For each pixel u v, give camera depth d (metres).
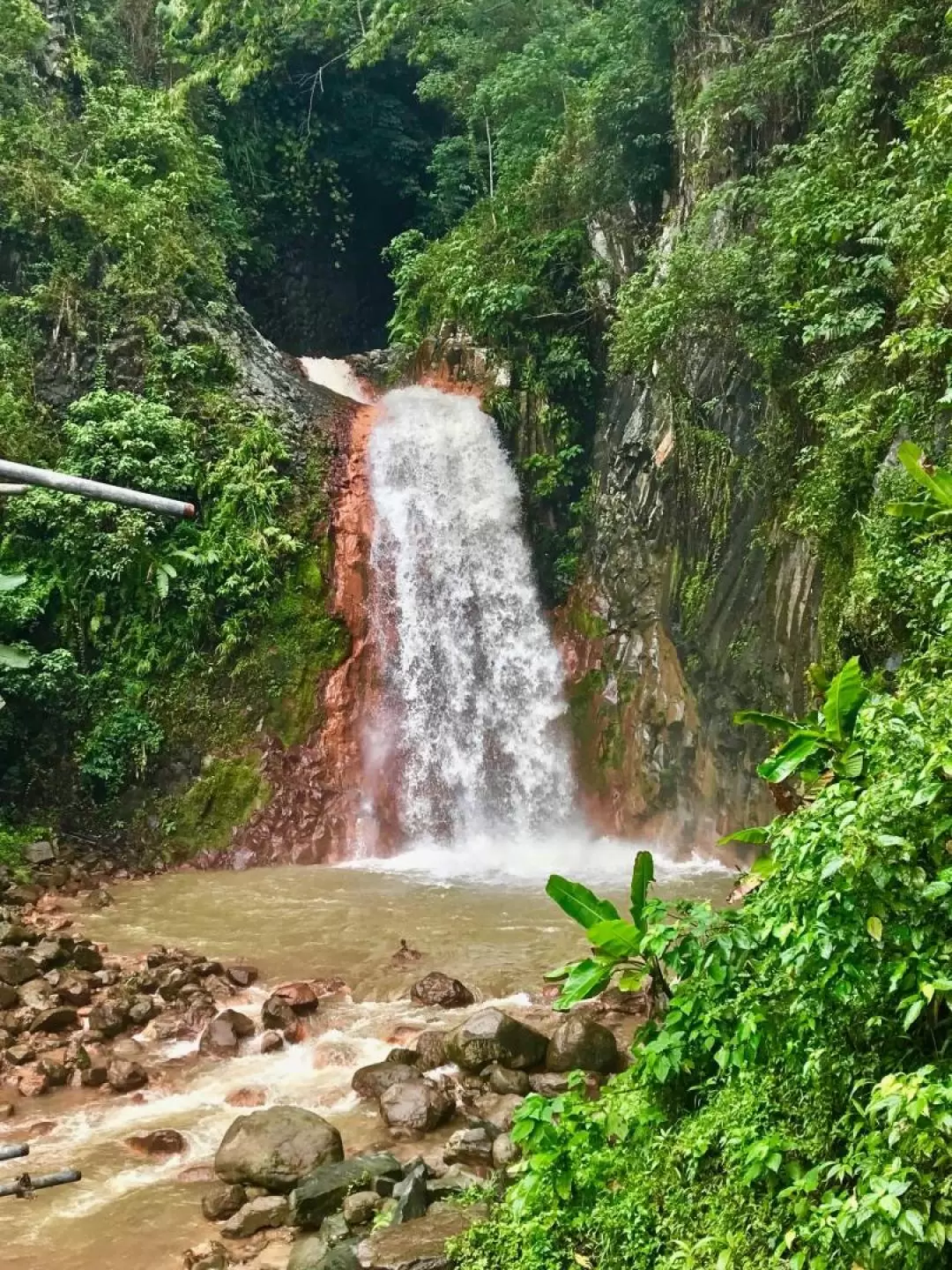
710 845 10.88
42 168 14.01
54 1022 6.62
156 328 13.68
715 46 12.41
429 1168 4.71
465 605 13.88
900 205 7.12
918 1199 2.59
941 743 2.92
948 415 6.72
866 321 7.54
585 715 13.10
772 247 9.10
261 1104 5.70
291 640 12.77
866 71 8.42
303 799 12.10
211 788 11.87
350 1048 6.34
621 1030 6.29
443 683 13.45
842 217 7.73
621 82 13.97
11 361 12.86
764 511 10.41
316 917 9.07
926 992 2.76
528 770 13.38
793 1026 3.35
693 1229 3.25
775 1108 3.31
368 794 12.42
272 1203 4.52
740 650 10.52
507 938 8.28
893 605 6.42
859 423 7.54
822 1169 2.99
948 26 7.93
